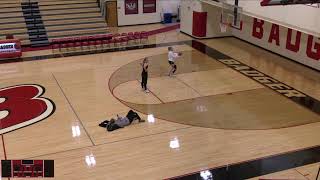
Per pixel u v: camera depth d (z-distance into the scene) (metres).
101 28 23.28
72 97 14.52
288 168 10.04
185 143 11.34
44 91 15.05
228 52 20.44
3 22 21.89
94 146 11.16
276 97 14.62
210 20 22.88
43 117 12.92
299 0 12.48
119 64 18.30
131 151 10.89
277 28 19.62
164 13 27.56
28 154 10.71
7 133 11.88
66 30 22.61
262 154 10.73
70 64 18.33
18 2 23.03
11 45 18.98
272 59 19.28
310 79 16.50
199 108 13.67
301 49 18.20
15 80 16.22
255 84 15.92
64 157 10.58
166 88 15.45
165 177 9.67
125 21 26.80
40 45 21.27
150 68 17.77
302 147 11.09
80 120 12.73
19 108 13.55
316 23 13.93
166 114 13.20
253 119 12.87
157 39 23.08
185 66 18.11
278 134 11.86
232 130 12.12
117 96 14.63
